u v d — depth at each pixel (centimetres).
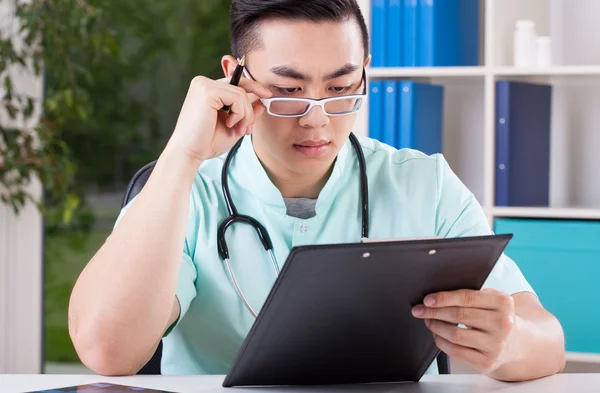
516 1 290
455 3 279
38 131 325
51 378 134
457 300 122
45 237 349
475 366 126
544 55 276
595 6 290
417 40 277
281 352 123
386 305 120
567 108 293
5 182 324
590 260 261
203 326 160
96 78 345
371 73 279
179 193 138
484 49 296
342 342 124
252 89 143
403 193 168
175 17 343
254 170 160
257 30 145
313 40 141
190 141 139
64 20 330
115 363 137
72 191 339
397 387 132
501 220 270
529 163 279
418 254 115
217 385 130
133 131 346
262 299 158
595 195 291
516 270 157
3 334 345
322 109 142
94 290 138
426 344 130
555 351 138
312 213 163
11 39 333
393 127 272
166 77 345
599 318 260
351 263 112
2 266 344
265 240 158
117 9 344
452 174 175
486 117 274
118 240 138
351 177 167
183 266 154
